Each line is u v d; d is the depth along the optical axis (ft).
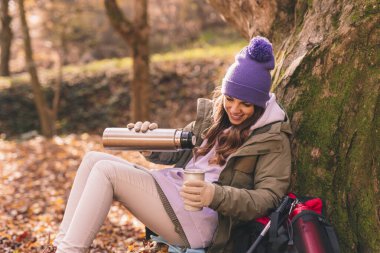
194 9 74.02
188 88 52.13
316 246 9.36
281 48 13.60
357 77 11.12
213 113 11.21
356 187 10.92
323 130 11.28
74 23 52.80
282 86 12.11
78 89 53.31
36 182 28.58
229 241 10.47
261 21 14.84
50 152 35.55
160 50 71.15
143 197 10.59
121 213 22.12
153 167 29.66
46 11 48.32
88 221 10.11
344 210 11.02
